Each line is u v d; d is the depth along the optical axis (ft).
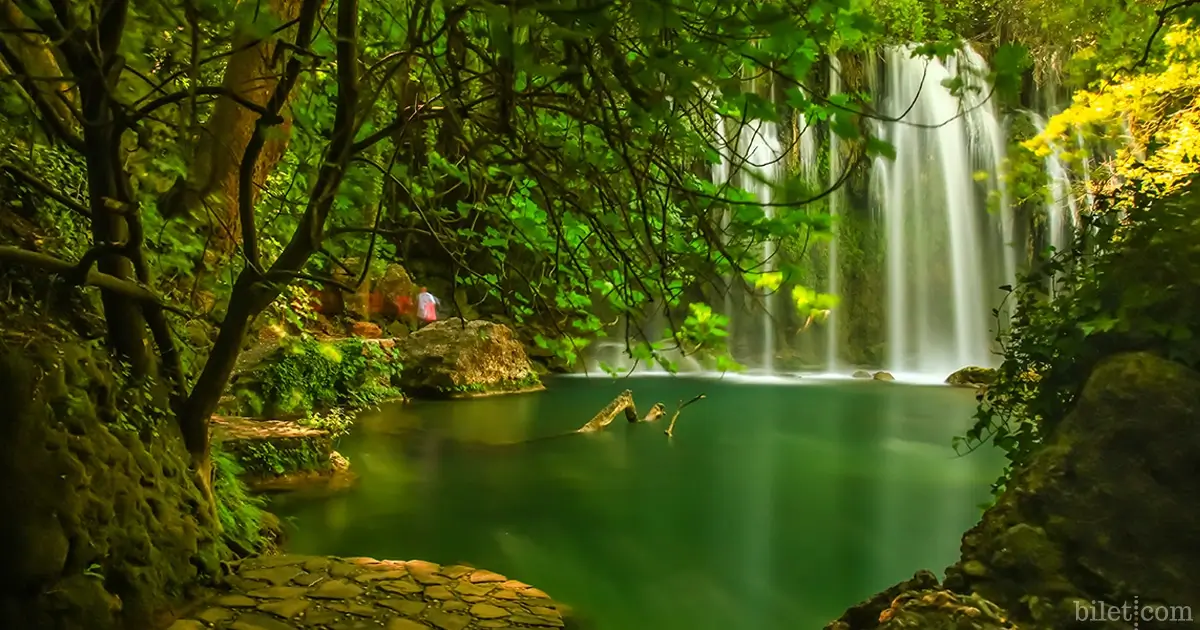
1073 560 9.40
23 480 9.68
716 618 15.53
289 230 19.01
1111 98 29.14
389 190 12.37
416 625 12.81
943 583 10.38
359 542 19.43
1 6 9.10
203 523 13.50
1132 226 10.68
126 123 9.46
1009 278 71.51
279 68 14.26
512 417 40.16
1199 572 8.89
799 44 4.98
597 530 21.20
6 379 9.80
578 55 5.97
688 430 37.70
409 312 56.39
